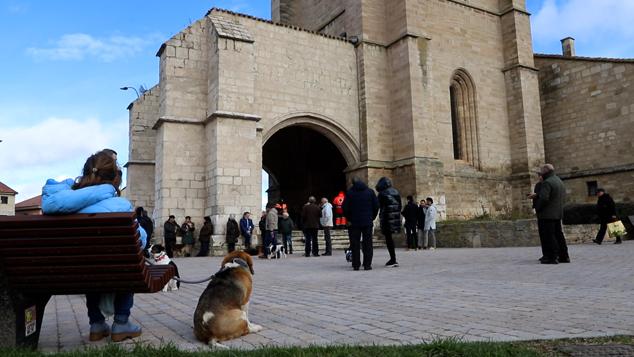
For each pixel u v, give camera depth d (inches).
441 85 1083.9
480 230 775.7
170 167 802.2
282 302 260.7
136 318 228.5
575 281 304.0
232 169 790.5
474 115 1130.7
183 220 800.3
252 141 813.9
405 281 341.1
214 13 865.5
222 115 789.9
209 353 140.8
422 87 994.7
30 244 148.9
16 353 144.3
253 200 804.6
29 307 162.9
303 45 959.6
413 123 968.3
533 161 1136.8
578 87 1161.4
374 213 445.4
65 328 212.2
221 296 173.8
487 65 1166.3
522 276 343.0
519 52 1164.5
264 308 240.7
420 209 788.0
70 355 143.6
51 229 146.9
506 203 1136.2
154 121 1121.4
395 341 160.7
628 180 1048.8
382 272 413.1
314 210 700.7
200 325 168.4
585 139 1139.3
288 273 437.7
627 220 794.8
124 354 142.9
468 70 1130.0
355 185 446.9
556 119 1200.8
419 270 417.4
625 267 368.2
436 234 850.8
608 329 170.4
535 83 1181.7
